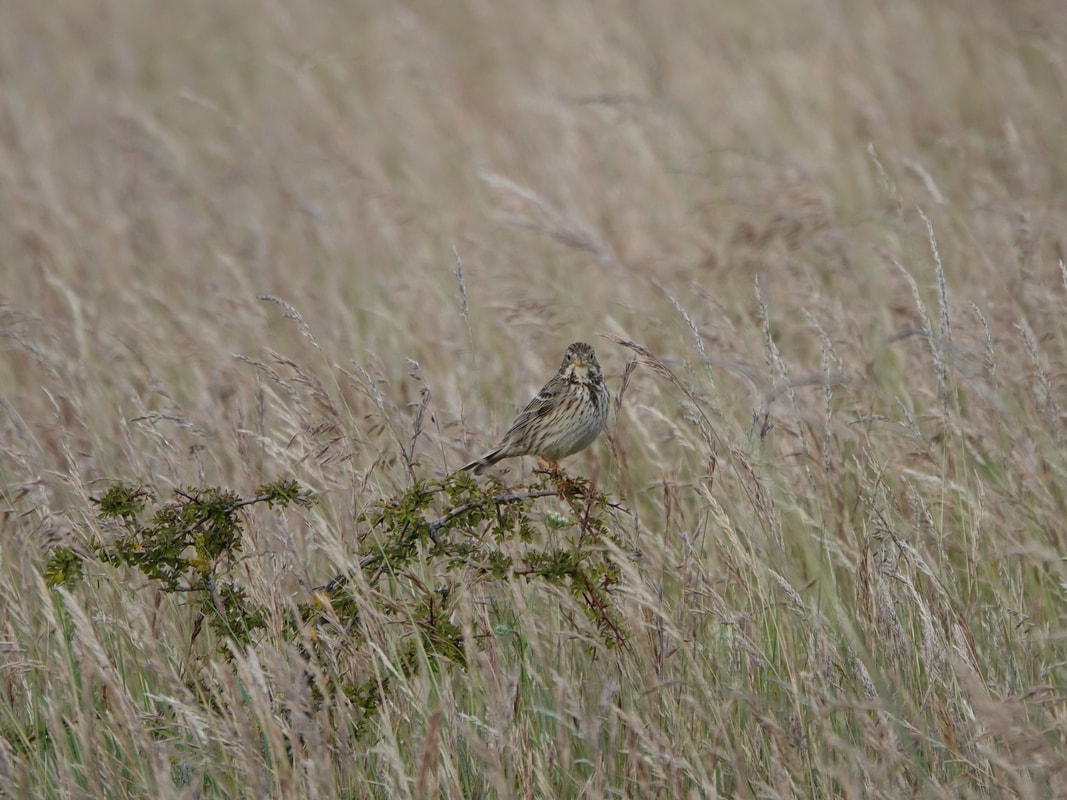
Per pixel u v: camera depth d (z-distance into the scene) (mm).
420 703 10289
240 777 10289
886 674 10820
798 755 10148
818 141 26109
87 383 16109
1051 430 13734
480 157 28094
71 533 12320
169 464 13492
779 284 19328
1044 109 27188
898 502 13617
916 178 22156
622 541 11500
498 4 38844
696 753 10094
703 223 22828
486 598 11836
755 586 12250
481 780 10383
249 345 19031
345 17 41906
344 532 12016
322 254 24500
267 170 29031
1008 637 11516
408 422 13508
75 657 11539
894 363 17438
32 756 10656
